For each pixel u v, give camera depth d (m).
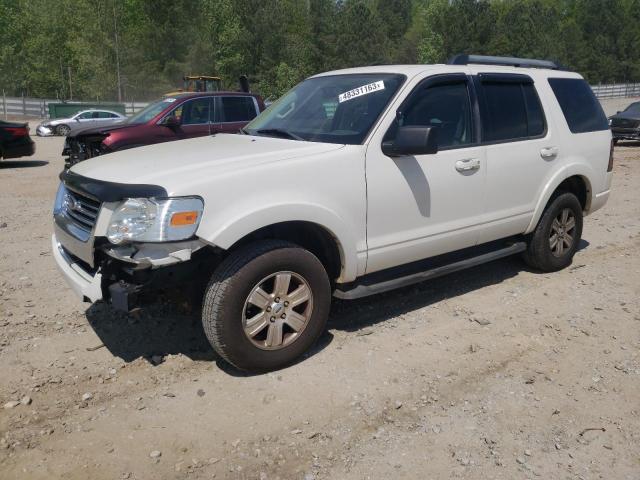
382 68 4.67
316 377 3.76
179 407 3.44
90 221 3.63
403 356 4.04
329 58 57.94
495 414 3.39
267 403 3.47
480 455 3.04
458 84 4.70
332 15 62.38
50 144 21.41
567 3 90.38
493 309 4.86
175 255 3.34
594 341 4.29
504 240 5.38
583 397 3.56
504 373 3.83
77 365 3.90
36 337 4.29
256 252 3.59
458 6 61.16
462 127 4.67
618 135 17.48
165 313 4.69
